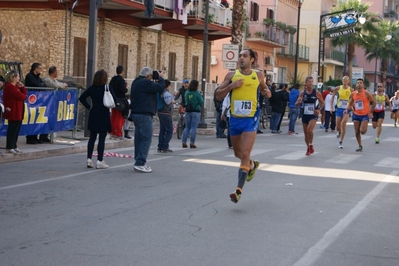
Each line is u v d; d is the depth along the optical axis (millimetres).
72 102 17156
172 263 6102
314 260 6332
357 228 7879
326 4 63594
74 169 12578
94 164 13398
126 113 18031
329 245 6965
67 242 6840
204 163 13969
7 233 7211
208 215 8383
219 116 21641
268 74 49250
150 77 12398
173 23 30891
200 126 23656
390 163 14953
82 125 20312
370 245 7055
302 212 8766
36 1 24203
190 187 10633
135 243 6840
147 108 12219
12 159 13523
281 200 9625
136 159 12422
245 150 8930
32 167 12734
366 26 57625
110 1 24156
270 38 46156
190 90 17344
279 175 12359
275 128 25781
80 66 25609
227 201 9422
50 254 6352
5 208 8617
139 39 29656
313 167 13758
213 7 32969
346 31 48906
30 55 24656
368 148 18875
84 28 25656
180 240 7012
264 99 28703
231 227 7711
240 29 28891
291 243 7004
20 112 13602
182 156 15312
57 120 16219
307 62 60094
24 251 6457
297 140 21516
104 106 12641
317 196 10070
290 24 54469
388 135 25156
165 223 7848
